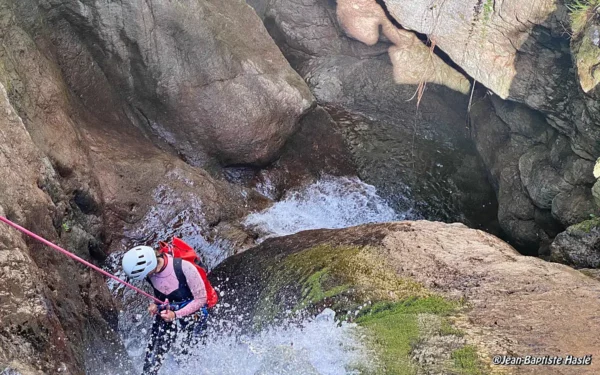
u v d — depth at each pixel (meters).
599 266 6.30
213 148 8.46
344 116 10.87
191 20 7.84
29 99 6.02
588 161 7.00
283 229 7.94
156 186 7.08
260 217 7.97
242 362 4.90
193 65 8.05
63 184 5.94
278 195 8.82
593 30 6.33
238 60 8.32
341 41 11.93
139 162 7.13
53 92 6.41
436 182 9.58
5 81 5.67
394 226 6.51
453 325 4.51
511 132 8.73
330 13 11.77
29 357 3.66
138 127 8.14
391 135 10.41
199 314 4.83
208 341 5.11
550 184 7.46
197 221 7.10
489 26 8.25
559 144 7.62
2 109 5.12
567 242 6.63
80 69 7.43
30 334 3.79
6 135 5.02
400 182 9.51
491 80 8.51
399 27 10.87
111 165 6.87
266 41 8.84
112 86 7.87
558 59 7.50
